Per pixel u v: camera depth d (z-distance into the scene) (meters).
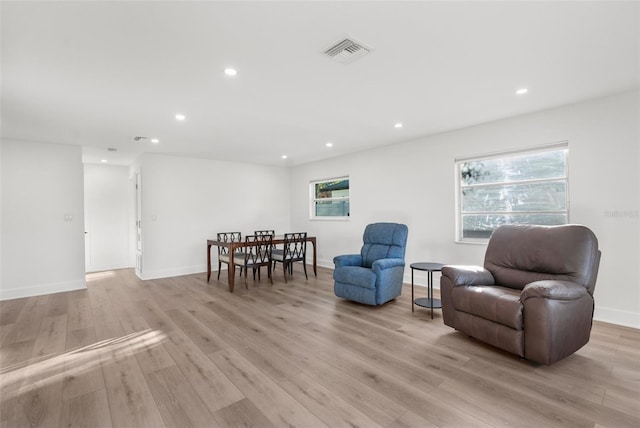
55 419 1.75
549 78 2.71
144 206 5.57
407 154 4.96
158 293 4.53
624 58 2.36
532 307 2.27
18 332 3.06
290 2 1.69
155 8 1.72
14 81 2.59
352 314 3.54
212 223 6.36
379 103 3.27
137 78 2.58
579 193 3.31
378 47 2.18
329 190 6.67
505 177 4.03
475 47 2.20
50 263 4.64
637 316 3.00
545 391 1.98
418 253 4.82
